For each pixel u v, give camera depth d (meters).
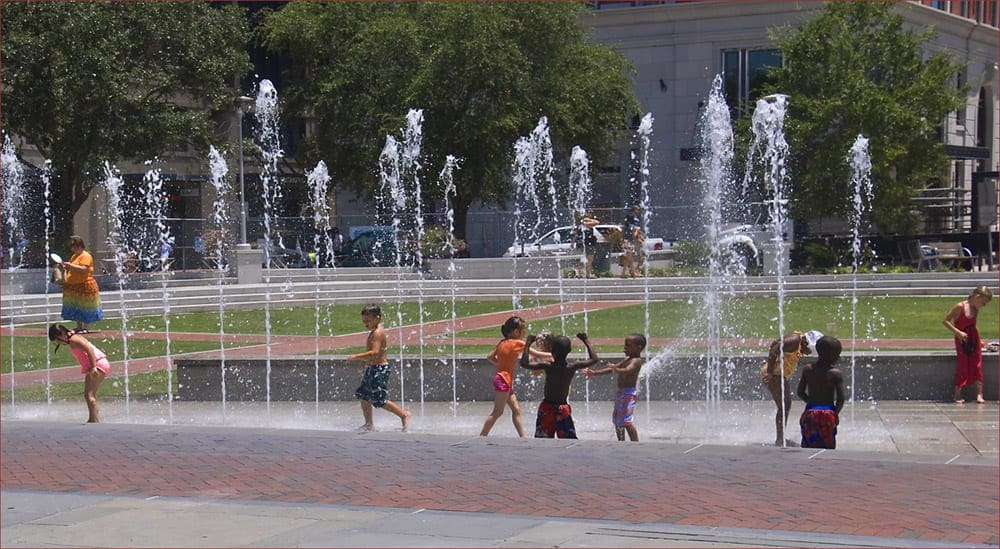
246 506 9.39
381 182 45.06
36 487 10.34
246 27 43.31
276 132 51.25
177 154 49.00
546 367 12.53
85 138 36.34
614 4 56.09
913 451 12.22
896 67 37.97
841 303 28.75
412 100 42.91
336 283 33.69
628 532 8.16
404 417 14.20
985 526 8.21
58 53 34.91
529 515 8.88
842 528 8.21
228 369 16.98
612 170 55.91
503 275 34.88
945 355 15.51
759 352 18.00
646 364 16.25
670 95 55.19
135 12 37.59
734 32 53.41
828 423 11.59
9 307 27.31
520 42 44.50
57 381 18.95
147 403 16.83
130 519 8.98
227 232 41.28
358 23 45.41
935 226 44.06
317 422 15.12
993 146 60.28
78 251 22.38
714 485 9.87
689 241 39.28
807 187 37.91
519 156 44.88
